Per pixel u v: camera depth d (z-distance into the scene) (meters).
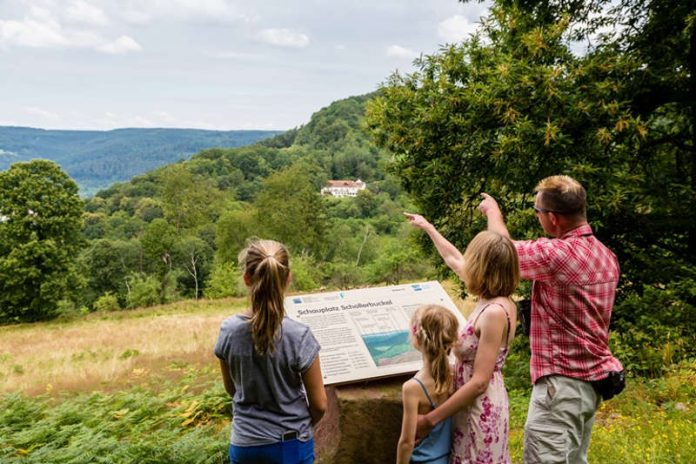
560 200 3.07
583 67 8.67
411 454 3.14
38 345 25.00
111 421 8.99
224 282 55.34
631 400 7.04
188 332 25.36
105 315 41.41
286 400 2.82
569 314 2.97
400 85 10.65
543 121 8.38
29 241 42.81
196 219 89.69
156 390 12.05
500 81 8.84
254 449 2.78
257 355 2.73
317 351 2.85
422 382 3.06
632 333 9.09
